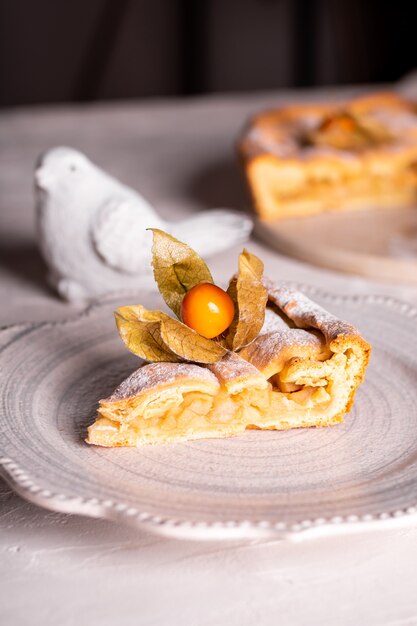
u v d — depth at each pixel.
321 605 0.42
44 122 1.04
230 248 0.73
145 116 1.07
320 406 0.51
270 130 0.85
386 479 0.46
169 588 0.43
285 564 0.44
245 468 0.47
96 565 0.44
